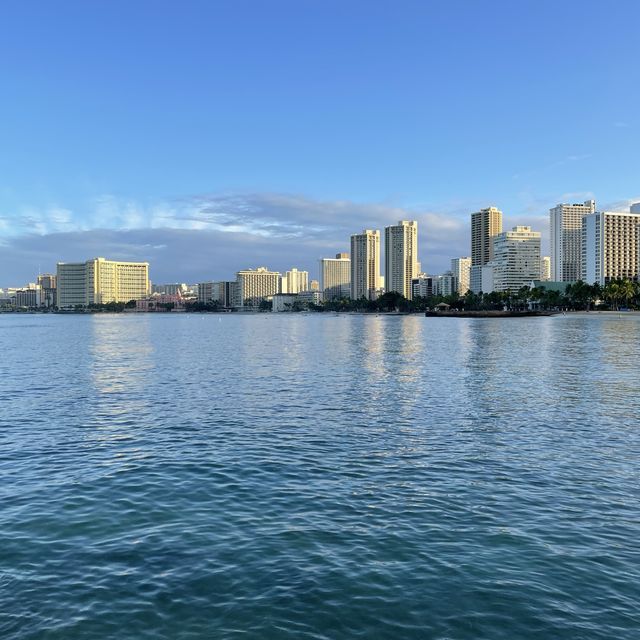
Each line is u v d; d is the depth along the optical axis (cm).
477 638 1030
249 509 1656
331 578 1243
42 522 1562
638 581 1233
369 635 1039
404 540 1435
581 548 1391
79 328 17250
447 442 2439
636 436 2534
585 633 1046
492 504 1689
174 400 3578
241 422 2881
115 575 1263
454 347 7881
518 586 1207
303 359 6359
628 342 8362
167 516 1605
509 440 2469
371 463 2122
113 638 1037
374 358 6372
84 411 3206
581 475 1966
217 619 1092
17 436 2588
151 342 9881
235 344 9162
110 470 2047
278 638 1034
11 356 6956
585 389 3906
